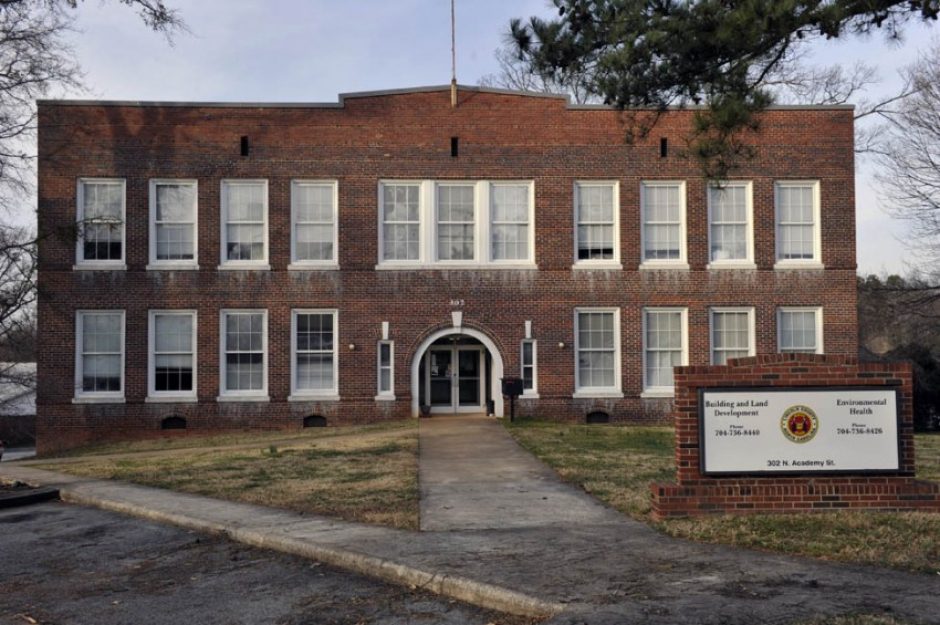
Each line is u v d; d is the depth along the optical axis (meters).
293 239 28.03
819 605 7.18
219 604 8.44
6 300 29.98
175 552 10.85
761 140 28.31
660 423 28.02
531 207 28.25
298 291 27.92
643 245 28.41
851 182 28.50
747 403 10.97
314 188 28.22
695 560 8.86
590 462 17.20
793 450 10.94
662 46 11.09
